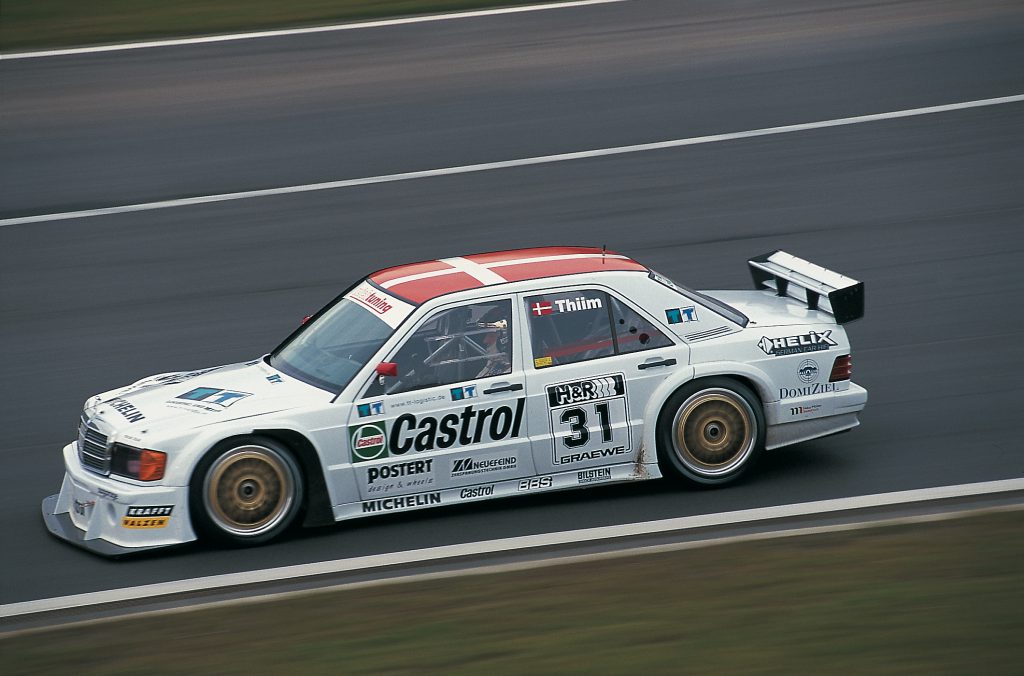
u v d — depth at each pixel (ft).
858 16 179.01
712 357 72.95
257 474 67.26
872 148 137.90
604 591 58.13
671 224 121.39
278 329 103.45
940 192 126.11
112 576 64.44
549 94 155.84
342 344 72.18
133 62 168.45
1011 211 120.88
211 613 57.82
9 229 125.08
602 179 132.77
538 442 70.64
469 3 188.75
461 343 70.54
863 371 91.76
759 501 71.15
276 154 141.49
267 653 53.11
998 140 138.21
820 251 114.21
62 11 187.42
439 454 69.41
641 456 72.28
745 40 171.63
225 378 73.72
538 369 70.79
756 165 134.82
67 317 107.24
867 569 59.21
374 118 150.30
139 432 66.90
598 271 73.51
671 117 148.05
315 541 68.13
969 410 83.87
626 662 50.78
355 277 112.78
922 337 96.99
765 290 85.56
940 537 62.80
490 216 124.77
